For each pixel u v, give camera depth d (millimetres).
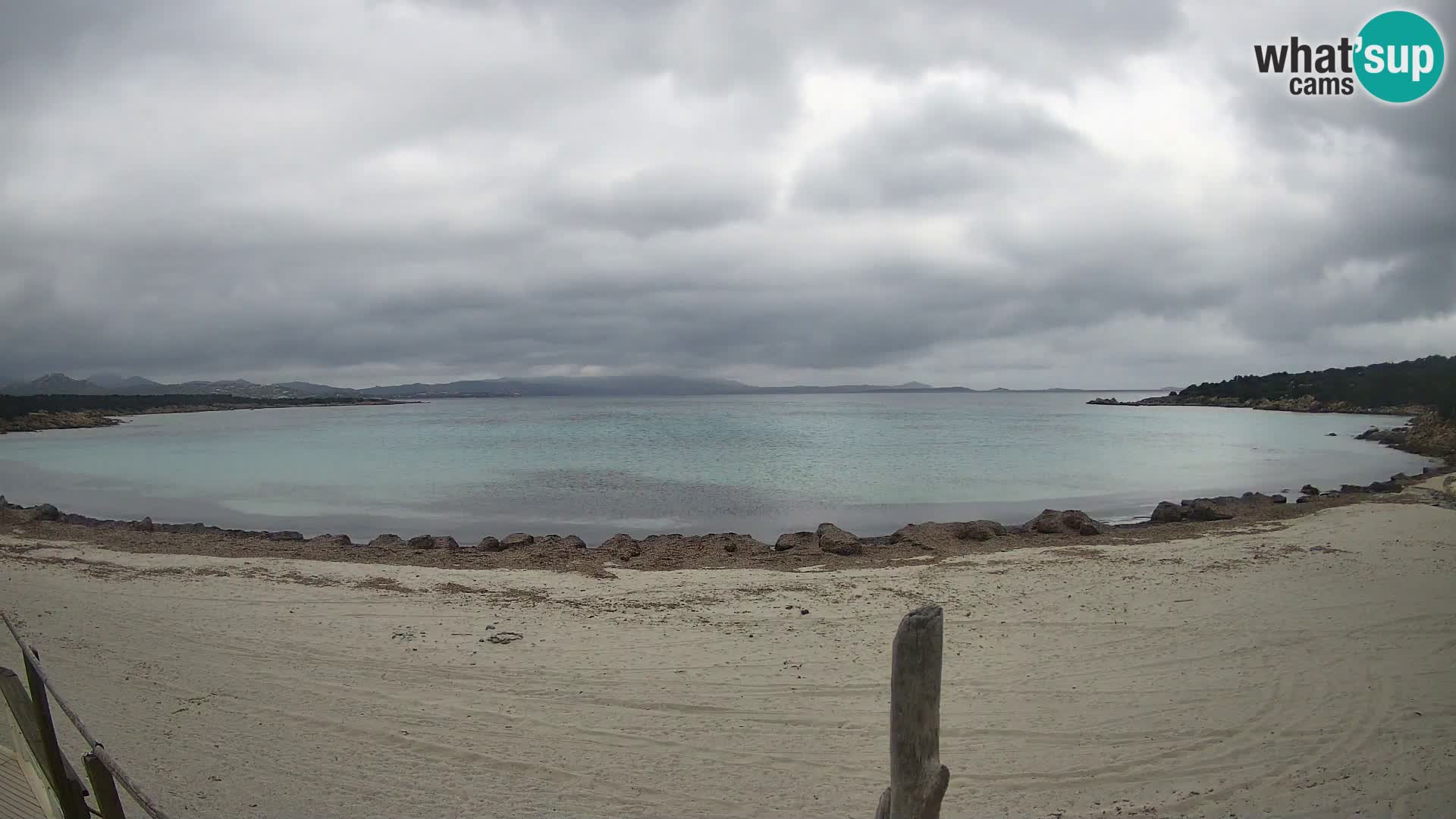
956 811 6012
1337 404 99500
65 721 7387
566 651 10156
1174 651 9766
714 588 14289
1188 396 156500
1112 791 6277
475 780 6574
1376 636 10008
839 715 7980
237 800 6027
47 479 38938
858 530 23219
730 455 45938
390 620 11688
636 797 6301
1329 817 5699
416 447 55500
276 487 33969
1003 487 31906
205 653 9773
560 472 38188
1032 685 8727
